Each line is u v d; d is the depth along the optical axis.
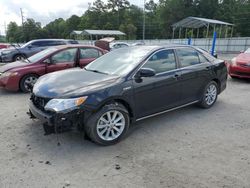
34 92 3.85
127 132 4.24
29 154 3.46
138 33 74.50
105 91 3.63
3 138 3.96
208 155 3.47
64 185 2.79
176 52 4.80
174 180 2.88
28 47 14.47
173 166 3.17
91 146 3.71
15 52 13.99
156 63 4.41
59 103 3.40
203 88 5.32
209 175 2.98
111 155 3.46
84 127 3.56
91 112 3.53
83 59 7.71
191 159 3.35
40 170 3.07
